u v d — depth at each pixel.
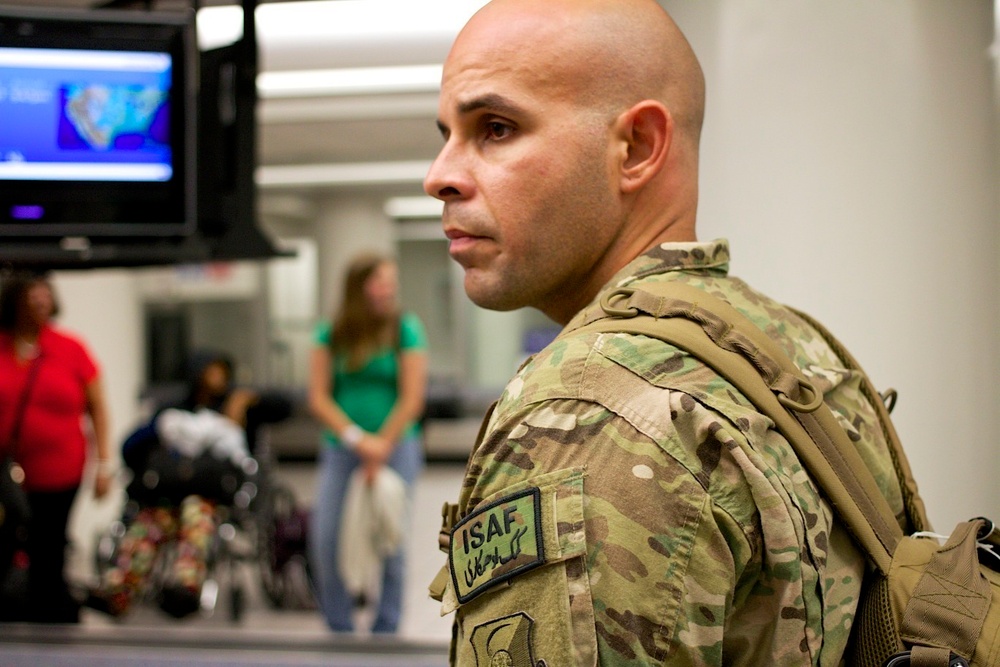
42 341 3.69
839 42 1.66
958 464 1.66
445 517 0.83
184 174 2.41
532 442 0.69
